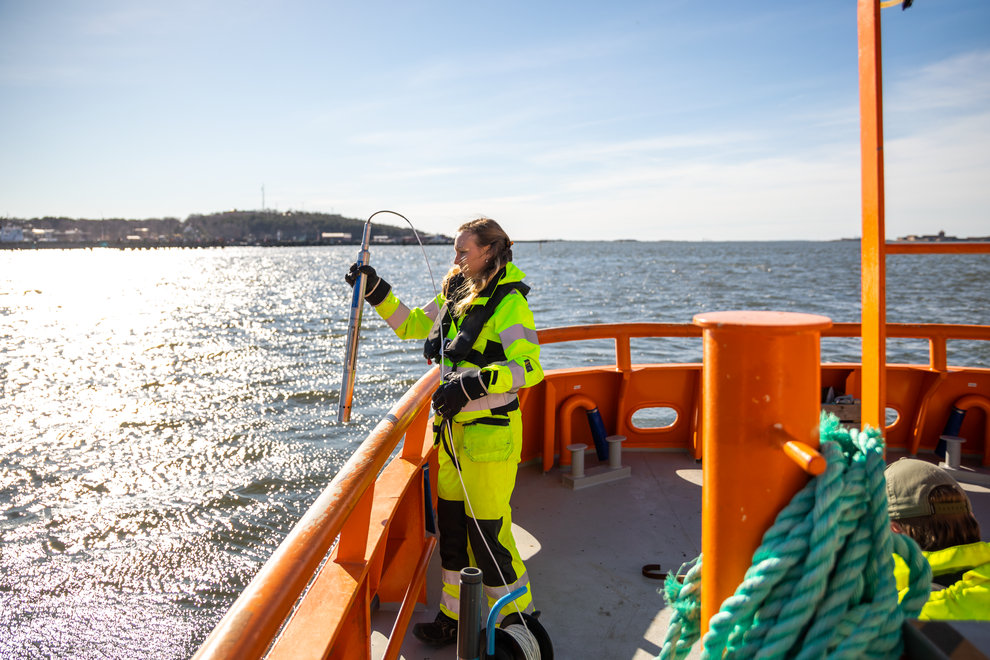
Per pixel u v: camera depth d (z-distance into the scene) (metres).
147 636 7.27
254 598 1.29
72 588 8.25
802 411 1.11
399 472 2.87
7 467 12.70
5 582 8.36
